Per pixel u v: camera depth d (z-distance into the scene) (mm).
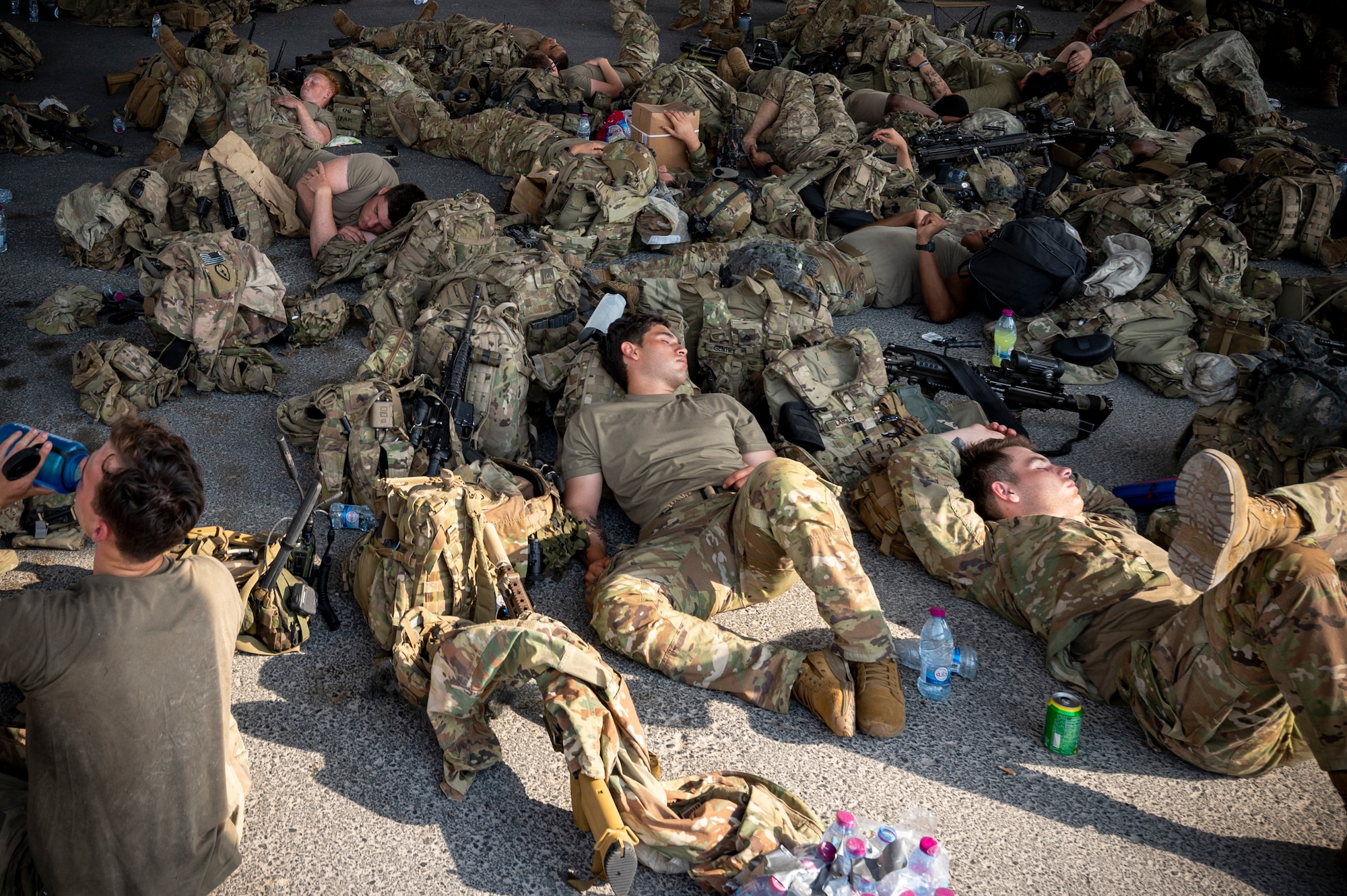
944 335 6289
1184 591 3416
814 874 2555
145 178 6234
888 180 7668
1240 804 3086
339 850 2764
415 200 6480
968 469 4098
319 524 4156
